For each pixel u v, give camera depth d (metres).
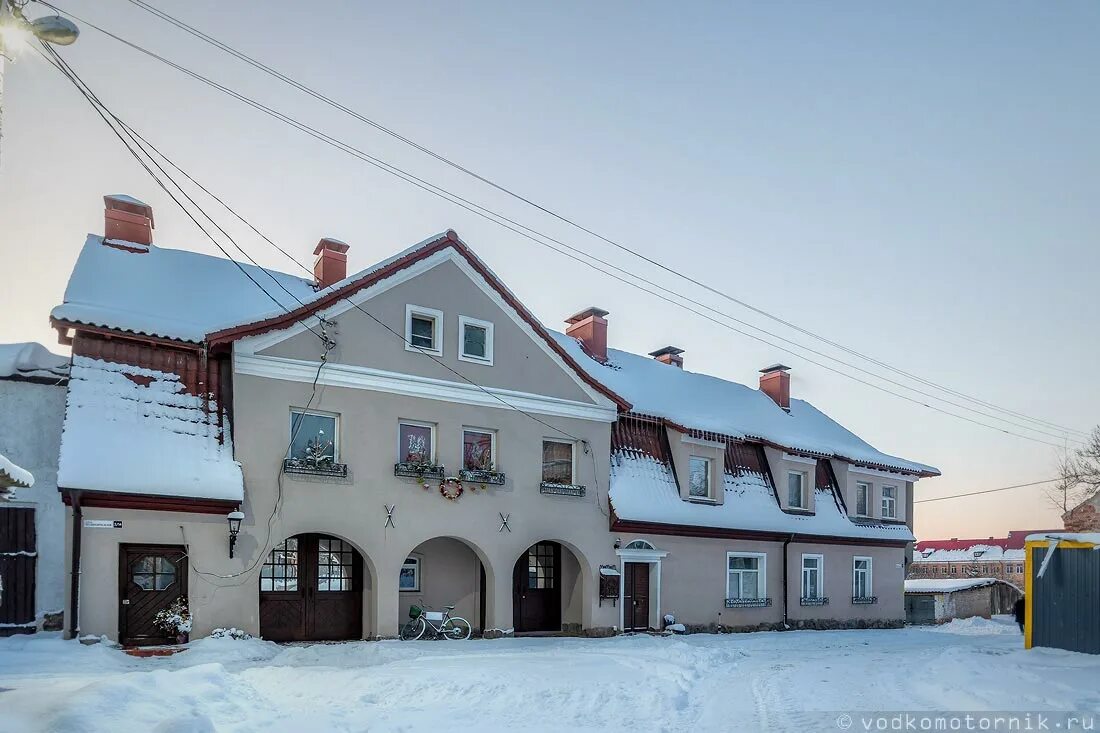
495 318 20.55
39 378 16.88
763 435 26.92
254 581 16.09
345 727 9.16
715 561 24.20
